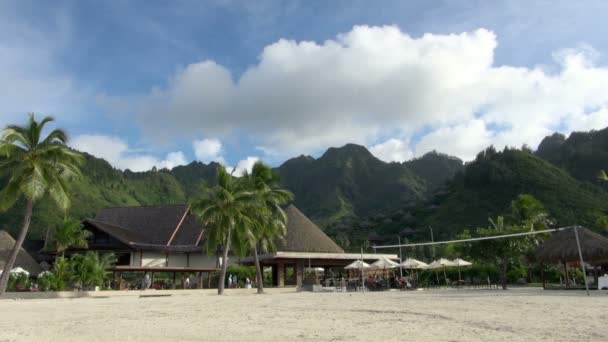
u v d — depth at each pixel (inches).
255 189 1423.5
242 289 1448.1
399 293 1130.7
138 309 677.9
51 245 1651.1
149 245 1685.5
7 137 1088.8
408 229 4394.7
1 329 433.1
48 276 1252.5
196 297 1111.6
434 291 1198.3
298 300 868.6
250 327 424.8
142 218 1963.6
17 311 660.1
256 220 1371.8
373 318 488.7
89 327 440.1
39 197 1075.9
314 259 1750.7
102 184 5467.5
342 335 362.0
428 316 497.0
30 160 1114.1
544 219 1980.8
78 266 1328.7
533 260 1294.3
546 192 3951.8
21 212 3144.7
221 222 1305.4
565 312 512.1
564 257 1047.0
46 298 1114.7
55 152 1134.4
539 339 325.1
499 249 1206.9
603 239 1019.3
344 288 1416.1
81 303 860.0
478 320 446.9
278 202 1453.0
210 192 1353.3
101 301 933.2
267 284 1966.0
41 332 406.6
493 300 724.7
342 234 4817.9
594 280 1154.0
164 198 6530.5
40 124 1143.6
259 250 1734.7
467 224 4008.4
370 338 343.3
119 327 437.7
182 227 1911.9
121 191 5693.9
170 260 1768.0
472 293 994.1
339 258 1674.5
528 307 582.6
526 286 1421.0
